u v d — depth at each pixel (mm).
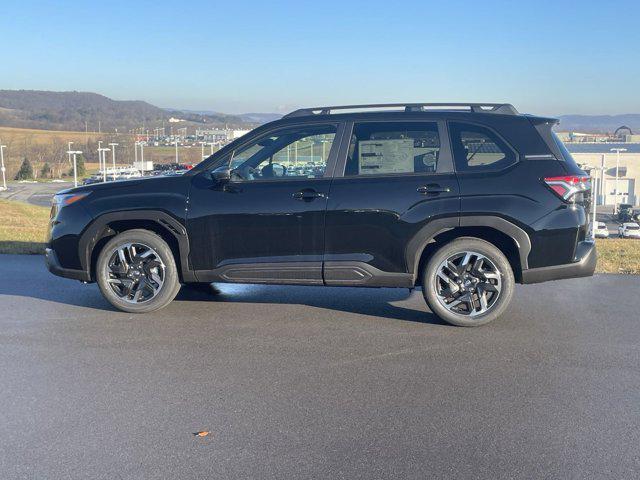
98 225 6238
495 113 5988
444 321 5953
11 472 3320
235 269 6086
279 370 4785
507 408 4102
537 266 5754
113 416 3982
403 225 5789
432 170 5867
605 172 73875
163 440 3668
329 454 3506
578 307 6590
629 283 7703
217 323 6004
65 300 6848
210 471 3330
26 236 14570
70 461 3434
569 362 4949
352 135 6020
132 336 5598
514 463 3408
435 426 3844
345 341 5473
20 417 3965
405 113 6023
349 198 5852
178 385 4488
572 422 3895
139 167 73750
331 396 4301
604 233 44188
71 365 4879
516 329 5820
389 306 6641
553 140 5871
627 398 4258
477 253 5797
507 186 5715
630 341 5469
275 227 5969
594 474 3297
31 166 109312
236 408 4105
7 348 5270
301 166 6070
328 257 5934
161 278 6250
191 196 6117
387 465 3389
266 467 3371
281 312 6398
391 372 4742
